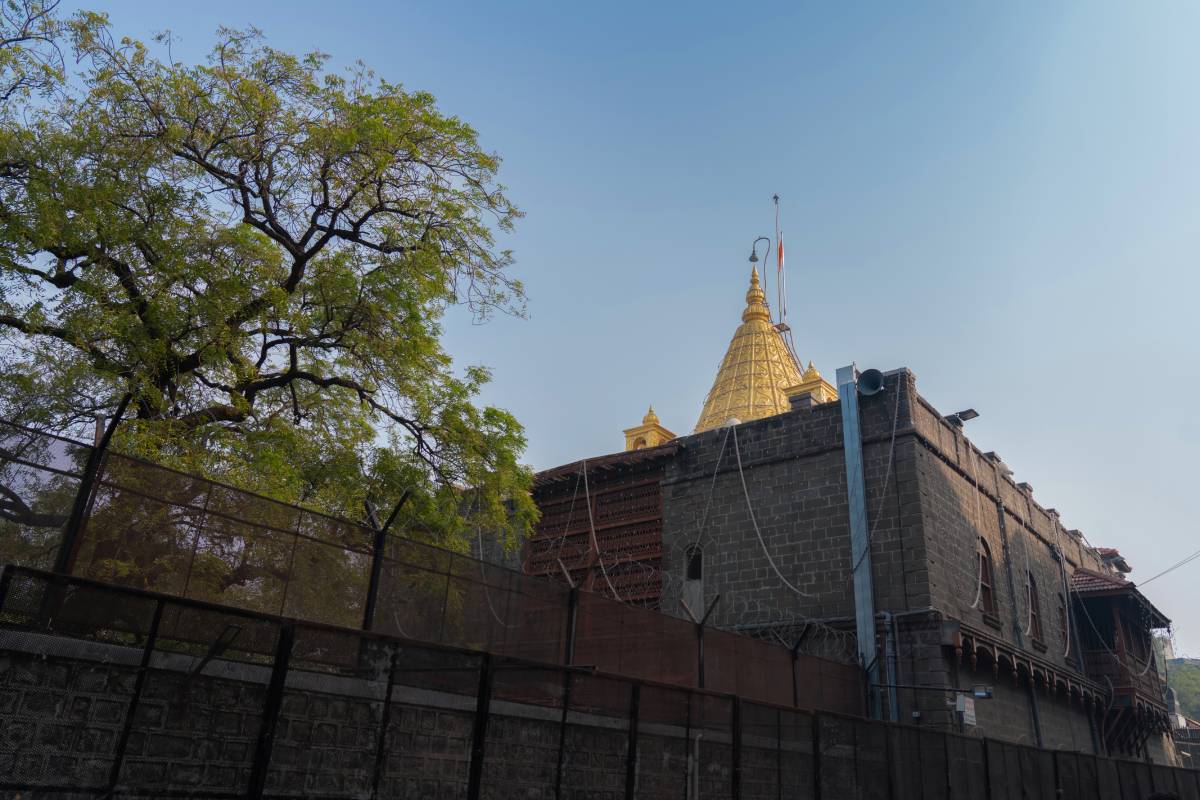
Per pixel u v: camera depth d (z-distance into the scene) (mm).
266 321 17547
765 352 51312
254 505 10031
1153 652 37719
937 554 22578
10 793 6637
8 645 6805
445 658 9688
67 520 8328
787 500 25094
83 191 14492
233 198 17859
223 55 17453
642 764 11164
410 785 9109
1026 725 25109
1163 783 25047
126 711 7371
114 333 14727
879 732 14672
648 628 14930
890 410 23906
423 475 19375
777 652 18078
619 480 29594
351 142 17250
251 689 8156
